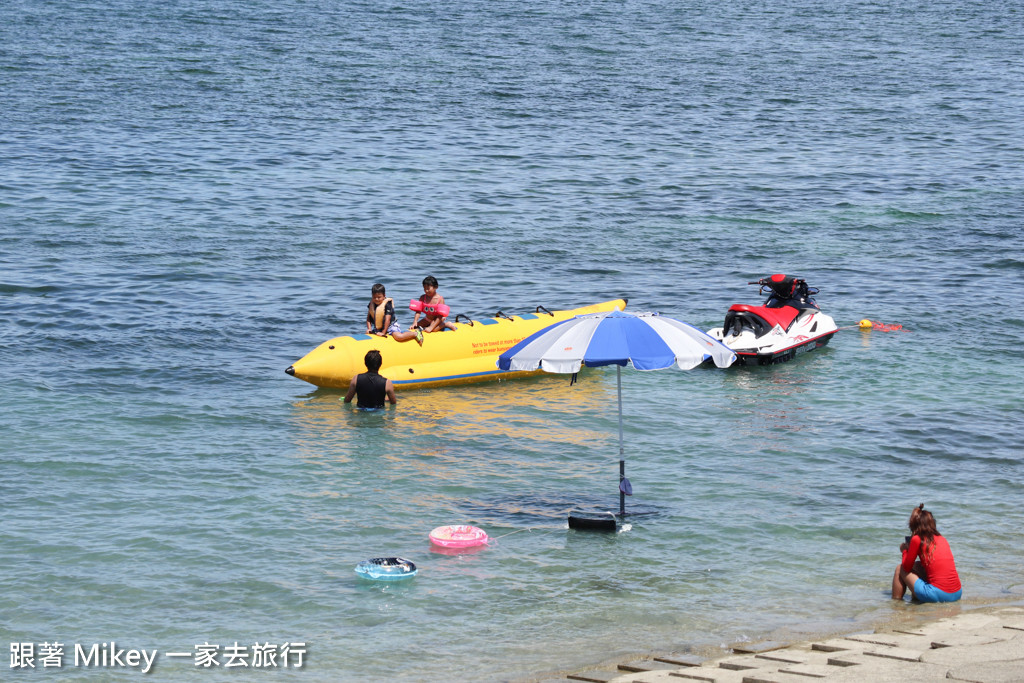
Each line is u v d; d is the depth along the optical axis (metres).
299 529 26.67
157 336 44.25
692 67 135.88
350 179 78.19
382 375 38.56
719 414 36.75
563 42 150.12
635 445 33.56
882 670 16.59
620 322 26.98
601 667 19.95
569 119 104.25
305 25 154.75
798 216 70.69
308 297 50.94
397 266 57.12
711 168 85.88
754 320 44.12
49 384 37.94
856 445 33.47
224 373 40.19
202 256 57.66
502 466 31.69
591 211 71.25
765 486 30.09
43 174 75.62
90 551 24.98
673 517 27.84
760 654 18.86
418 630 21.67
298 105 105.56
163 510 27.55
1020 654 17.25
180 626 21.69
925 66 141.25
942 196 76.75
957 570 24.86
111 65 120.25
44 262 55.09
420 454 32.53
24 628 21.47
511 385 40.59
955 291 53.53
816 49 153.00
